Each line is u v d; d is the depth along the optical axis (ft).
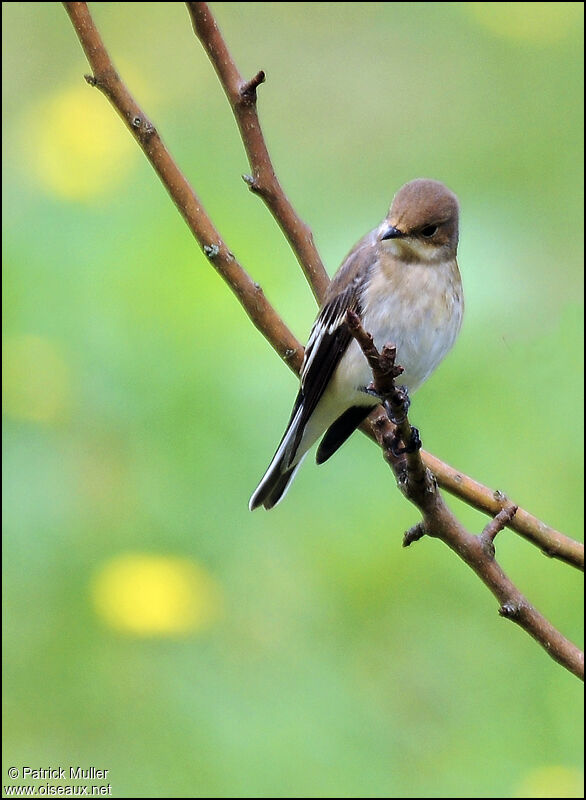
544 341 37.04
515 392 36.60
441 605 34.81
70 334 35.70
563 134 43.93
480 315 37.29
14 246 36.65
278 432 35.09
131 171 39.01
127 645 33.24
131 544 33.99
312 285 28.68
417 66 46.50
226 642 33.73
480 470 35.83
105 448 34.78
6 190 38.14
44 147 38.83
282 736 32.60
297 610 34.30
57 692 32.94
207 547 34.45
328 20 47.80
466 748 32.73
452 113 45.29
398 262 30.19
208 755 32.32
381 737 32.99
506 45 45.98
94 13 46.96
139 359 35.42
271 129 45.65
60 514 33.96
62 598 33.30
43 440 34.65
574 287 38.22
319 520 35.24
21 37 45.85
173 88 45.96
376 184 43.37
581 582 34.91
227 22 47.88
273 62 47.09
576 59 45.50
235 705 32.96
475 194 41.39
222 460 34.94
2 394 34.94
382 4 47.91
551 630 23.58
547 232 40.29
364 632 34.47
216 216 38.11
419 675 33.91
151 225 37.35
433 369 31.09
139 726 32.65
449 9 47.14
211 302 36.01
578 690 33.47
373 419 30.55
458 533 23.57
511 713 33.40
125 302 35.94
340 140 45.32
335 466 36.06
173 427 35.09
